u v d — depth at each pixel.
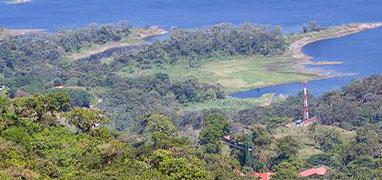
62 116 101.06
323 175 137.75
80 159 88.38
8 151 84.25
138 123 171.88
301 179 132.75
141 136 134.12
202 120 178.38
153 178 84.88
